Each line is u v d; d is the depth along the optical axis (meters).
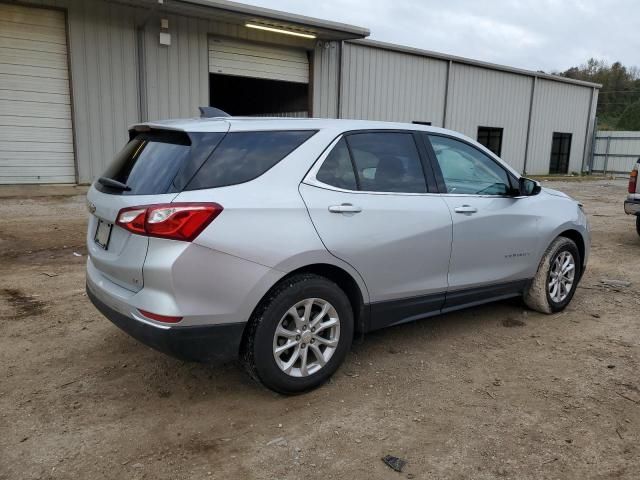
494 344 4.48
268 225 3.27
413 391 3.64
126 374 3.83
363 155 3.89
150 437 3.06
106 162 12.62
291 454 2.91
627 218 12.43
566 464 2.85
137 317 3.12
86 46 12.00
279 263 3.29
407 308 4.08
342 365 4.03
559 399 3.54
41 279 6.14
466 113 21.47
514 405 3.46
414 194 4.09
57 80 11.83
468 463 2.85
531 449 2.98
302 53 15.74
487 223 4.51
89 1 11.87
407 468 2.80
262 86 18.67
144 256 3.06
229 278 3.14
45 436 3.04
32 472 2.72
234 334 3.23
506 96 22.98
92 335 4.51
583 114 27.50
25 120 11.62
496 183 4.78
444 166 4.38
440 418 3.29
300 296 3.42
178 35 13.23
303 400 3.50
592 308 5.48
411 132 4.27
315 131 3.72
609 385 3.74
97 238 3.63
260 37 14.62
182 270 3.01
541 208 5.05
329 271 3.69
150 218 3.04
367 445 3.00
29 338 4.43
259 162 3.41
